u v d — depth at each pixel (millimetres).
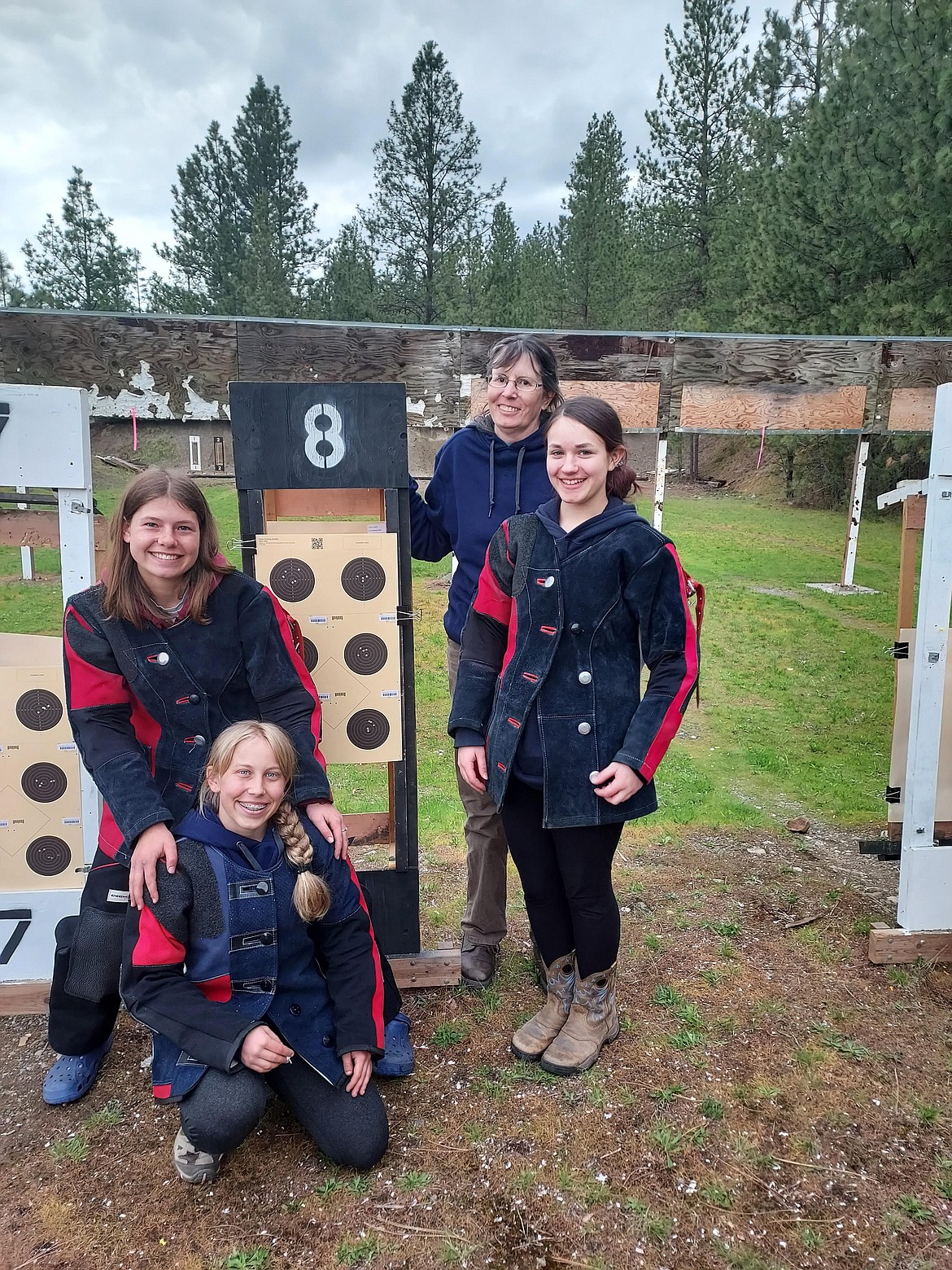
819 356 6801
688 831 4340
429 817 4590
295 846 2107
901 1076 2418
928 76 11406
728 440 24438
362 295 22984
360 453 2588
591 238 22984
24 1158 2168
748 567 12422
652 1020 2672
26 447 2586
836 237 13008
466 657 2475
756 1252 1863
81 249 27391
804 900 3510
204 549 2176
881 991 2846
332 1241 1903
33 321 5621
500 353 2523
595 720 2225
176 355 5766
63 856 2758
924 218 11547
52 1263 1861
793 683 7375
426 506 2879
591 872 2318
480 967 2893
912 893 2998
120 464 6277
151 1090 2420
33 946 2783
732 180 21078
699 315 20672
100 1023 2357
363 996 2172
